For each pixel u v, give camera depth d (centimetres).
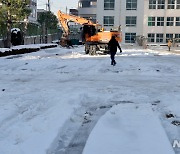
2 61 1881
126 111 681
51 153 458
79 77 1303
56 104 747
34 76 1323
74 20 3316
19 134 524
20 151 447
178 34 5903
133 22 5969
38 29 4547
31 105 738
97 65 1700
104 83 1136
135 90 987
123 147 459
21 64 1727
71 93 888
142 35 5953
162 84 1133
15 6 2798
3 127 562
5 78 1254
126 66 1666
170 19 5912
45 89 980
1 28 2894
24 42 3778
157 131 535
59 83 1125
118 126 566
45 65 1683
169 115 669
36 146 466
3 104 746
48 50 3084
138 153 436
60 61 1884
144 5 5928
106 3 5994
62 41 3644
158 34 5972
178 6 5859
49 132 531
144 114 653
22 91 939
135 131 536
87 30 2583
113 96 880
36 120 605
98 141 486
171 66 1703
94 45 2538
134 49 3722
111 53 1688
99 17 6022
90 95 884
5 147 462
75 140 516
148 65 1717
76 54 2630
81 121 629
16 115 648
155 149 452
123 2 5938
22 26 3722
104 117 629
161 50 3803
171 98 855
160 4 5903
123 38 6022
